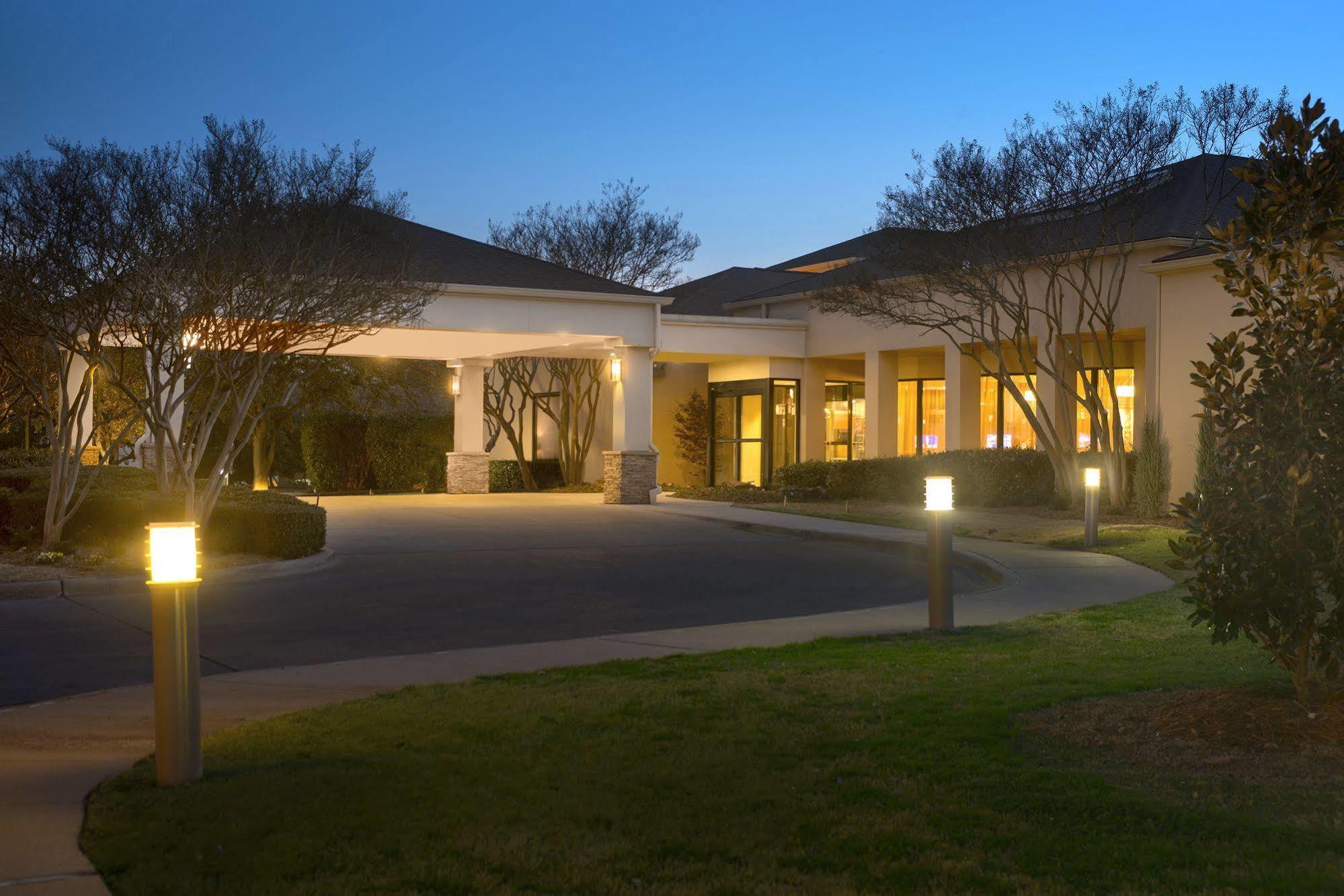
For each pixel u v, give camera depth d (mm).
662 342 27234
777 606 12000
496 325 22641
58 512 14422
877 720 6188
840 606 12039
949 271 21594
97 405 22297
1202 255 18938
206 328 13812
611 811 4684
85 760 5699
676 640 9336
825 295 24359
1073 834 4363
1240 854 4121
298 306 13906
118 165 13008
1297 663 5777
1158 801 4730
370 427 32000
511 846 4273
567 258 33906
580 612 11633
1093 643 8727
